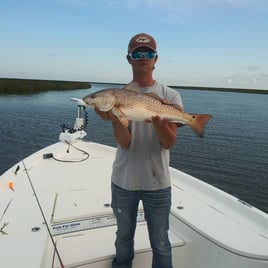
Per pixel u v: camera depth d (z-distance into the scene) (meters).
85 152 5.00
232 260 2.23
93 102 2.12
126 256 2.28
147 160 2.09
